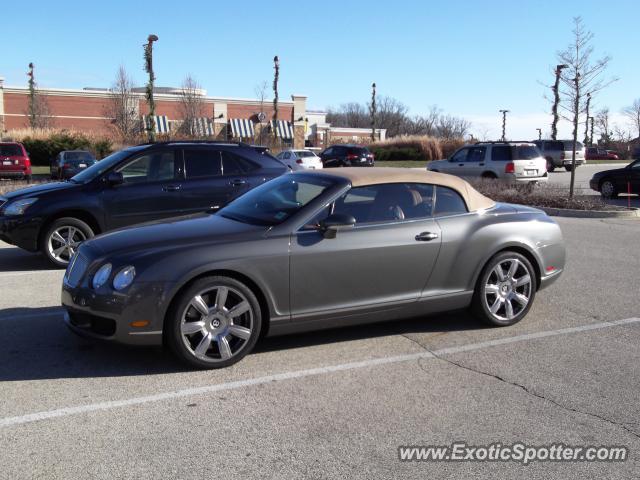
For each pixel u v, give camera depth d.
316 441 3.69
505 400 4.30
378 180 5.45
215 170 9.27
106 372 4.72
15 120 54.81
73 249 8.52
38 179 27.03
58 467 3.37
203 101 57.03
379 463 3.46
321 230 5.04
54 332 5.66
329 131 79.44
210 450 3.57
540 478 3.35
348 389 4.46
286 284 4.93
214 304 4.75
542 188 18.36
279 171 9.63
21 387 4.44
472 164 20.53
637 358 5.15
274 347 5.32
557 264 6.23
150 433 3.76
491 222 5.81
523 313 6.03
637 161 19.73
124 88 48.09
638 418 4.05
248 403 4.20
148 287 4.54
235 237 4.86
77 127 56.38
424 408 4.16
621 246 10.55
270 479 3.28
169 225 5.32
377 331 5.80
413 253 5.38
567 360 5.09
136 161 8.90
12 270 8.38
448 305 5.68
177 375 4.67
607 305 6.76
